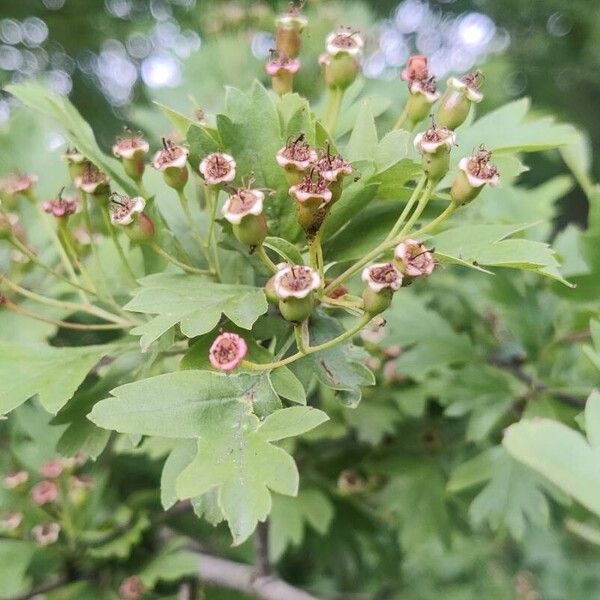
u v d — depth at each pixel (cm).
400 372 18
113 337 18
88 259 16
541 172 65
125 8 59
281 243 10
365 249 12
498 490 17
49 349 12
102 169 12
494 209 20
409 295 19
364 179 11
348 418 19
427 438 20
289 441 18
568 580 39
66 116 13
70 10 58
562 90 82
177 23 43
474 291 23
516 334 18
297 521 19
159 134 24
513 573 39
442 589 38
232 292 11
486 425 17
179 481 9
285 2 26
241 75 25
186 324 10
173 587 20
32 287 17
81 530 19
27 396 11
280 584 18
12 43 60
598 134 80
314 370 11
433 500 20
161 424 10
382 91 21
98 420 9
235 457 9
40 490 18
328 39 13
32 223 18
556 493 16
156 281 11
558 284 16
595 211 16
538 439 8
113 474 23
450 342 18
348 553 23
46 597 18
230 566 19
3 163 18
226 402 10
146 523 18
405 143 12
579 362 18
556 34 82
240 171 12
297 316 10
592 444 8
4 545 18
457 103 12
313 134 11
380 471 20
